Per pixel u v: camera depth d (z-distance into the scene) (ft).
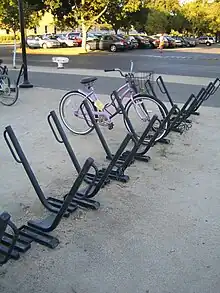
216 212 10.22
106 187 11.67
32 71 41.27
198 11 165.58
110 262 8.09
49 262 8.07
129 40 94.99
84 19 79.82
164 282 7.50
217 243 8.78
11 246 7.63
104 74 38.60
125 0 77.25
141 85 18.25
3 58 61.67
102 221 9.71
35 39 95.61
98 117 16.85
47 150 15.03
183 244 8.73
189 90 29.37
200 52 86.17
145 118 16.34
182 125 18.07
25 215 9.97
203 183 12.06
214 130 18.06
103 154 14.62
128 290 7.28
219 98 25.82
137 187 11.73
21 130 17.80
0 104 23.47
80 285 7.41
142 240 8.89
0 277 7.59
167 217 9.95
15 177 12.37
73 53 76.28
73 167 13.30
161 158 14.21
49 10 81.20
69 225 9.49
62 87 30.58
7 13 63.87
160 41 100.27
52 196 11.09
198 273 7.76
